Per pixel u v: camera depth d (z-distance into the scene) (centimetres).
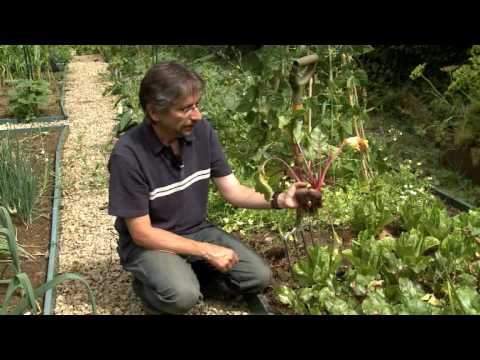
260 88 309
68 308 329
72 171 554
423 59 722
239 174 471
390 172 486
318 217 398
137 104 630
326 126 388
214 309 324
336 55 377
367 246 321
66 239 421
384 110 729
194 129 312
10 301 332
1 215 329
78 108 804
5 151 440
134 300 335
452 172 521
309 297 297
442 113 636
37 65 909
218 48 1025
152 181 297
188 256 328
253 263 312
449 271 319
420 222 365
